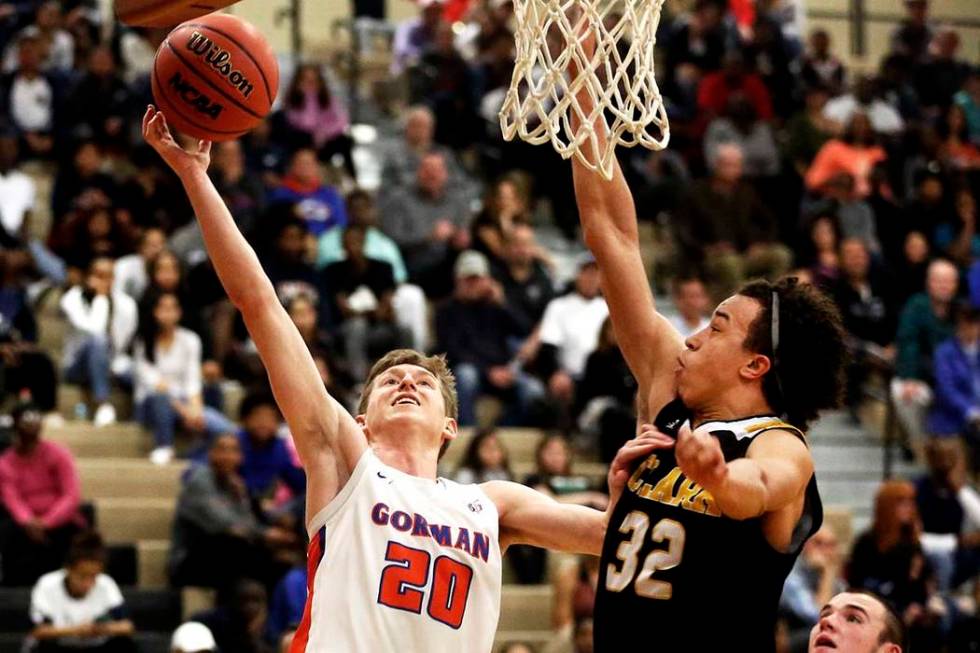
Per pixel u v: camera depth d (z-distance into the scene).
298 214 12.98
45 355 11.85
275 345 4.34
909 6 19.69
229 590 9.70
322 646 4.16
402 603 4.22
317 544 4.30
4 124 15.75
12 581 10.34
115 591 9.83
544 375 12.80
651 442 4.02
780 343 4.07
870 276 14.33
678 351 4.38
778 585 3.93
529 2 4.45
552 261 14.41
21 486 10.53
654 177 15.93
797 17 19.92
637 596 3.96
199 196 4.42
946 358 13.02
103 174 14.37
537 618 10.88
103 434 11.73
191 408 11.71
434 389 4.58
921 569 10.45
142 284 12.76
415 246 13.98
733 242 14.38
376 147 17.12
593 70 4.43
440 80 16.59
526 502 4.61
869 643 4.72
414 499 4.34
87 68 16.03
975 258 15.16
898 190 16.84
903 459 13.35
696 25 17.77
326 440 4.36
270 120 15.72
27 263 13.00
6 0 17.33
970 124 18.36
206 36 4.54
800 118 16.80
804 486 3.90
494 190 13.99
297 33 17.77
